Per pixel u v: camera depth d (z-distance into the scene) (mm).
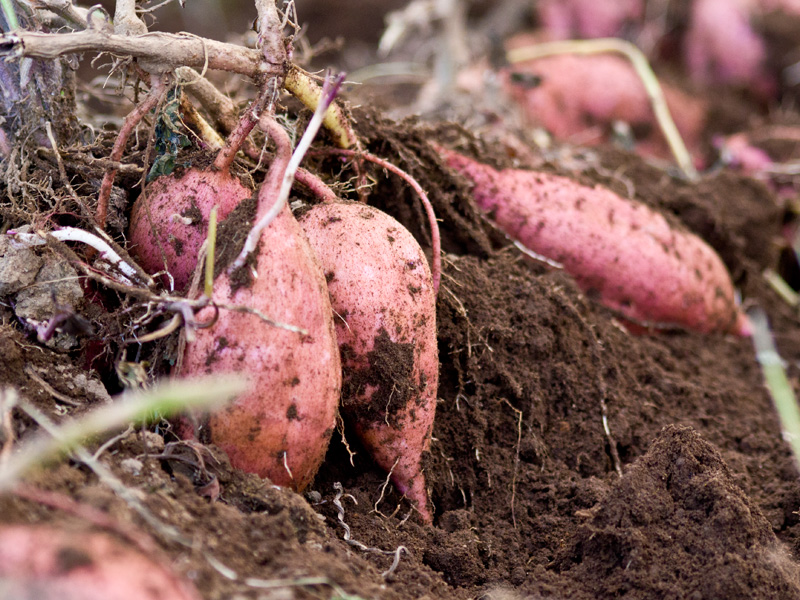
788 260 1347
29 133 938
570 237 1062
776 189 1403
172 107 909
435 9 1448
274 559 825
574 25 1948
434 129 1075
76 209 920
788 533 938
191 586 789
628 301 1083
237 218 872
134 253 911
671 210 1175
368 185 966
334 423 880
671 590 861
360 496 909
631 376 1038
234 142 896
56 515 800
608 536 881
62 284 881
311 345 865
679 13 1963
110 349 896
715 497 882
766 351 1140
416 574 866
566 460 980
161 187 911
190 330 848
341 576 829
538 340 993
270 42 889
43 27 947
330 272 899
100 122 1071
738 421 1047
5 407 831
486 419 970
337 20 2309
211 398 793
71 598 750
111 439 850
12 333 868
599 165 1203
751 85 1929
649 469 897
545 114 1512
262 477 874
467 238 1031
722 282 1124
